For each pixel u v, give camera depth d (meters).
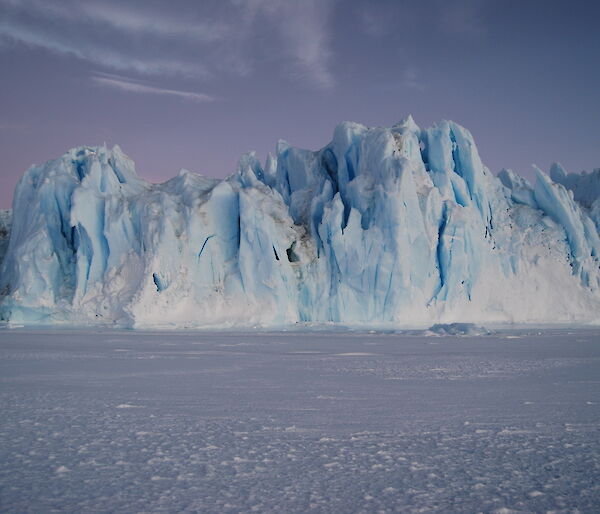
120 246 42.81
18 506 4.39
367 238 41.19
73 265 44.44
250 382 11.80
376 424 7.62
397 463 5.71
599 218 51.50
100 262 43.16
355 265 41.25
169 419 7.93
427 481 5.11
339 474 5.33
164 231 40.88
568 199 49.41
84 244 42.81
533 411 8.52
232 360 16.75
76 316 41.47
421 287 42.06
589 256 49.22
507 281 45.94
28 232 44.62
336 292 41.88
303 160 49.44
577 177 58.81
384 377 12.59
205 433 7.07
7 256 47.69
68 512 4.27
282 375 12.99
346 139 46.66
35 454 6.03
